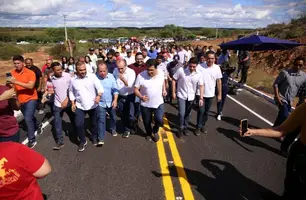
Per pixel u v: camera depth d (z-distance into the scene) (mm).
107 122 7258
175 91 6121
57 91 5316
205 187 4078
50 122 7312
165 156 5113
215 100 10008
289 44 8398
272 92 11031
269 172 4555
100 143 5551
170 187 4062
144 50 9156
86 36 100938
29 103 5430
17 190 1823
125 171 4543
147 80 5336
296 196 3170
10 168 1750
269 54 18953
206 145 5664
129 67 6617
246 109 8594
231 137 6129
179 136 6062
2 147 1798
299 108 2904
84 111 5270
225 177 4371
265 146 5621
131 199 3777
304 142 2982
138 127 6785
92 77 5121
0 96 3457
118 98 6020
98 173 4488
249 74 15047
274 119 7566
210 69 6082
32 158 1861
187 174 4445
